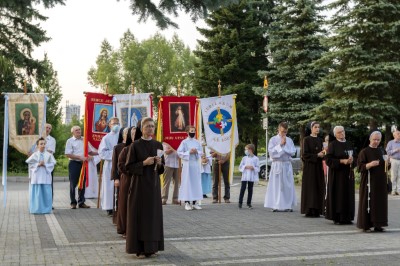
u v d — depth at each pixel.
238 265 7.25
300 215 13.08
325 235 9.94
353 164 11.51
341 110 25.62
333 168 11.48
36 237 9.55
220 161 16.16
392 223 11.59
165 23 8.71
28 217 12.43
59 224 11.25
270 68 35.00
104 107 15.15
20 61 34.50
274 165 14.02
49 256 7.84
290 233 10.15
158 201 7.74
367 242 9.15
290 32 30.67
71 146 14.48
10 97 14.16
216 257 7.80
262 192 20.22
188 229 10.61
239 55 36.41
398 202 16.12
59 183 25.98
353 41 25.86
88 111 14.84
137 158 7.68
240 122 37.16
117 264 7.31
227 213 13.42
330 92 26.39
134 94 15.76
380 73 24.39
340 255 7.95
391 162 18.66
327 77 26.69
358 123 25.28
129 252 7.59
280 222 11.74
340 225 11.32
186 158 14.12
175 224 11.34
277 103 31.17
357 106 24.56
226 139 16.16
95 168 15.02
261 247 8.62
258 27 36.84
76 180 14.49
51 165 13.26
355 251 8.30
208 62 37.38
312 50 30.72
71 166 14.47
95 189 14.98
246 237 9.63
